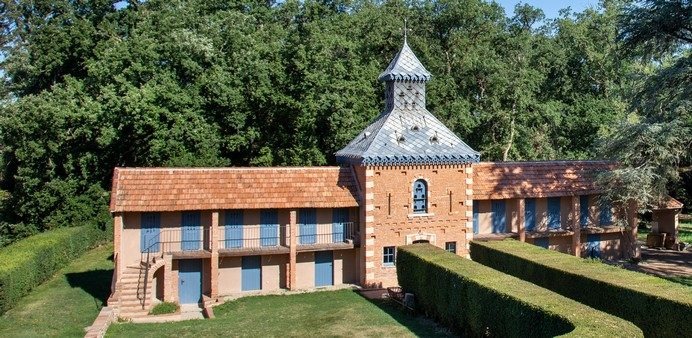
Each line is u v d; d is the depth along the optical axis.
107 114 46.91
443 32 57.62
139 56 46.59
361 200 36.31
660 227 47.97
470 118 55.12
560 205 42.00
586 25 61.62
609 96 61.84
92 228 49.88
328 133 49.94
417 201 37.03
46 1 59.78
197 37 47.78
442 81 54.09
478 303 24.34
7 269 31.38
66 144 51.53
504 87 56.19
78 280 38.19
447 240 37.47
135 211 32.97
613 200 38.84
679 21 36.50
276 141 50.88
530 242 40.75
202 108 47.47
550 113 57.50
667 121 36.12
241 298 34.31
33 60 56.94
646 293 22.17
